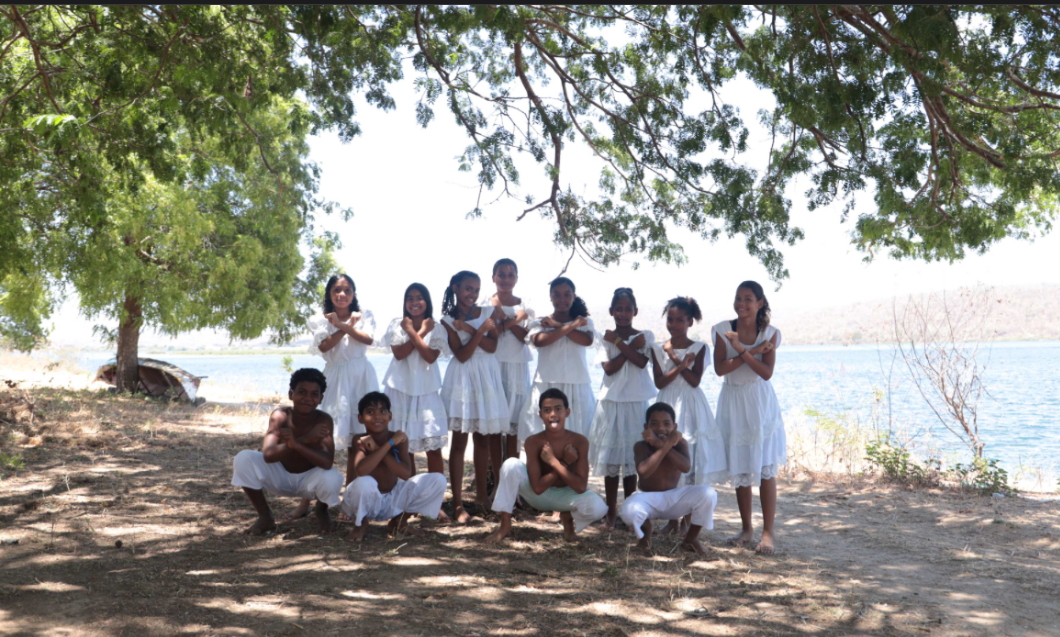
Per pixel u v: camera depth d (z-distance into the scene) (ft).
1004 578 14.61
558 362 18.67
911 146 19.26
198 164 27.45
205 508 18.06
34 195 32.35
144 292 44.55
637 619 11.95
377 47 22.43
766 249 22.34
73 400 37.06
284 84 22.33
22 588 12.01
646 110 23.71
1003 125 18.75
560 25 23.25
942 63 15.20
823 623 12.01
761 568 15.07
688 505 15.78
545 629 11.40
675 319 17.53
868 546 17.12
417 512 16.81
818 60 16.60
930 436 32.50
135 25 18.76
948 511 20.54
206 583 12.76
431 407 17.94
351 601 12.23
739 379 16.90
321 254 55.16
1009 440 41.29
